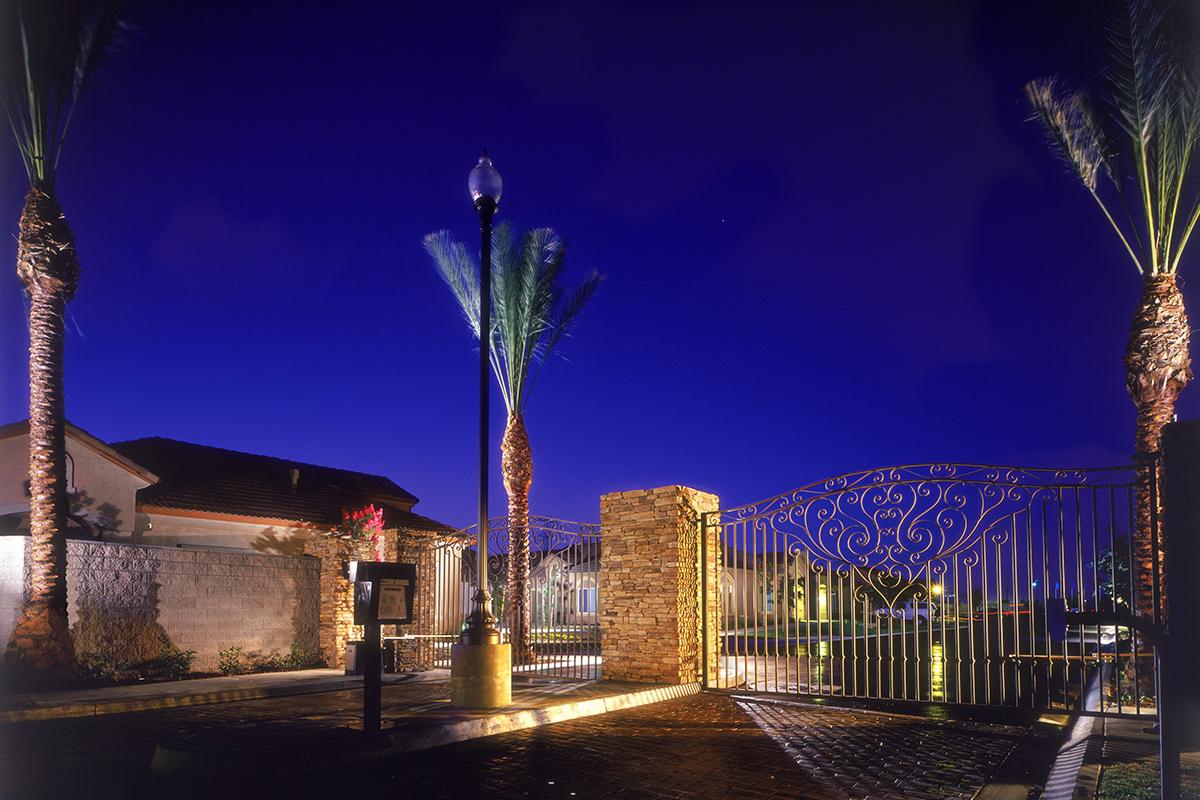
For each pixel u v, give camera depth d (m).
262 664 16.91
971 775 7.71
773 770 7.89
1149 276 11.92
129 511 18.50
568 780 7.53
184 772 7.65
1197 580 7.08
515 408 20.05
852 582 12.25
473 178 11.83
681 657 13.52
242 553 16.95
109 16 14.16
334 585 17.83
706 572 14.08
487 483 11.41
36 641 13.10
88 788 7.35
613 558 14.46
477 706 10.66
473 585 21.94
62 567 13.65
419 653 17.42
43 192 14.12
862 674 18.28
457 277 20.77
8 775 7.84
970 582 11.27
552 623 17.36
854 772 7.81
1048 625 10.62
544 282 20.25
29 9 13.69
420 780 7.54
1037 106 12.67
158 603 15.46
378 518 17.94
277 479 24.98
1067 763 8.00
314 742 8.19
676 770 7.89
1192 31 11.18
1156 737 8.98
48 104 14.27
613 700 11.77
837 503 12.45
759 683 15.32
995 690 15.73
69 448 17.55
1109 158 12.50
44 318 13.89
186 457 24.34
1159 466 10.34
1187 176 11.88
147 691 12.92
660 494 14.02
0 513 17.19
